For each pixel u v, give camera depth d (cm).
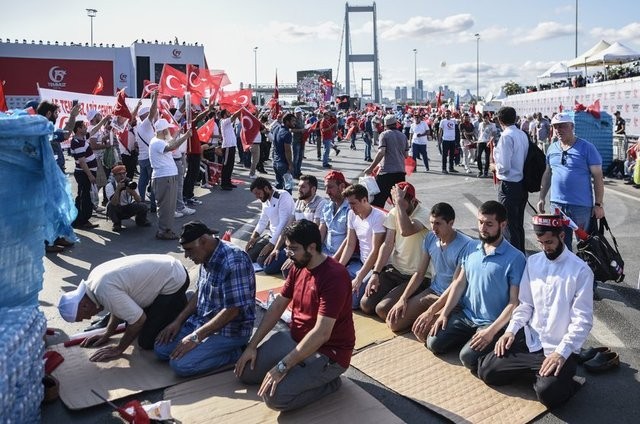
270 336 436
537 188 609
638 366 428
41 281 409
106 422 362
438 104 3284
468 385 401
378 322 521
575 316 375
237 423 354
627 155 1451
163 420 352
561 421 356
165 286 450
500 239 429
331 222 619
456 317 450
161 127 820
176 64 3778
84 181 874
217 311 428
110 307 423
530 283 401
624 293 589
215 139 1380
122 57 3731
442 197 1208
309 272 376
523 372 388
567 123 557
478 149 1567
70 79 3609
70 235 457
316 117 2955
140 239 830
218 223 952
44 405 381
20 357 317
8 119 358
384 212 550
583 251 546
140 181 1019
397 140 865
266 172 1695
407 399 386
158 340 437
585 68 3008
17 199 376
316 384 367
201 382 407
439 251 485
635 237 824
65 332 499
